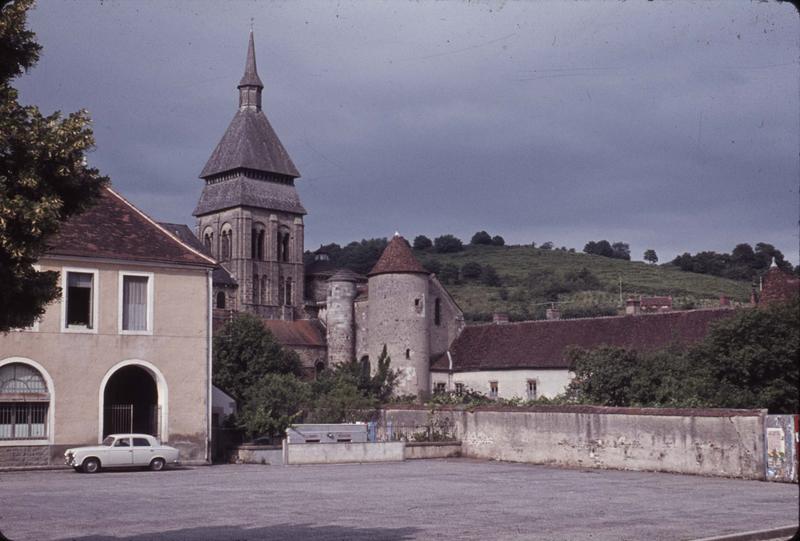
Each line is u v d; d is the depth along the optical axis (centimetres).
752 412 2914
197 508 2106
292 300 11181
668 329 6162
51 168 1236
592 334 6606
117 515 1967
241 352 6912
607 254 17612
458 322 8069
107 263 3672
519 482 2825
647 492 2494
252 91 11338
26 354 3453
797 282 5122
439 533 1662
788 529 1706
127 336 3694
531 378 6775
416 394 7638
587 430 3475
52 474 3253
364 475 3134
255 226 10969
